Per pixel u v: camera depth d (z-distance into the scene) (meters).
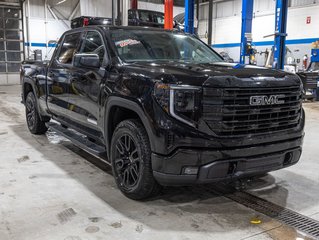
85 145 4.00
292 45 18.42
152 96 2.80
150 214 2.96
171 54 3.94
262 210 3.08
